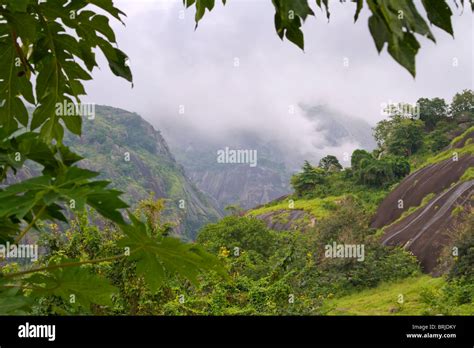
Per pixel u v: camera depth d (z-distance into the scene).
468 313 10.45
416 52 0.98
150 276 1.51
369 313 11.34
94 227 7.13
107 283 1.53
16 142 1.49
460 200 20.91
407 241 19.95
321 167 42.56
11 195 1.17
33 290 1.55
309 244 15.45
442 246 17.73
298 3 1.12
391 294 13.94
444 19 1.07
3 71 2.61
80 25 2.50
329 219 20.55
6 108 2.65
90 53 2.62
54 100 2.69
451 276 13.58
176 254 1.43
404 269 16.45
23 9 1.97
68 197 1.15
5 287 1.39
